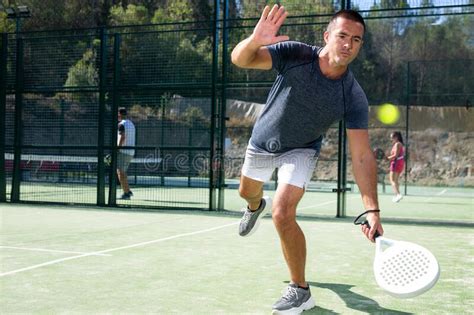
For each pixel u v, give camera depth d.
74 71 9.26
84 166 10.16
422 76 19.19
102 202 9.10
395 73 19.39
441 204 11.38
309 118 2.98
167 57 8.72
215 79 8.38
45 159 10.30
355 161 2.91
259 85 8.14
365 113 2.98
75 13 21.06
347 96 2.95
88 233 5.96
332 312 2.94
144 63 8.82
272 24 2.69
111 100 9.04
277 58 2.94
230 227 6.57
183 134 8.91
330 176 18.56
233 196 12.37
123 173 9.37
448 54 20.11
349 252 4.86
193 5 21.34
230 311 2.92
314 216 7.93
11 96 9.80
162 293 3.29
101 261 4.29
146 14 21.31
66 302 3.06
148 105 9.01
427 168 19.19
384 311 2.97
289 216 2.93
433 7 7.11
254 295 3.26
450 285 3.61
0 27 19.55
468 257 4.67
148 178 11.76
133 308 2.95
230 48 8.73
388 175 18.58
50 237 5.62
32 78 9.40
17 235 5.76
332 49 2.78
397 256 2.46
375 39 18.88
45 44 9.36
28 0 20.14
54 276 3.74
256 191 3.46
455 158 19.05
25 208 8.79
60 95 9.34
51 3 20.62
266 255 4.62
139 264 4.19
